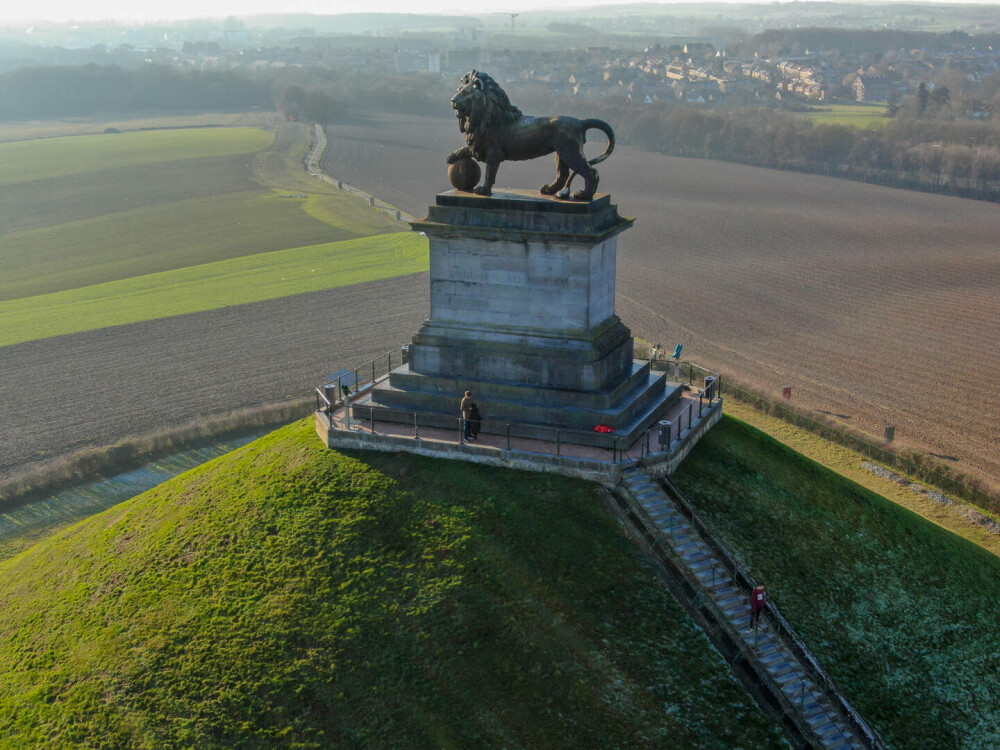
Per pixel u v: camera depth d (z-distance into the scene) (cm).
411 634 3634
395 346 9194
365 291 11319
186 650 3675
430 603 3722
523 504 4069
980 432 7044
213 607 3828
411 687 3488
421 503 4128
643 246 13725
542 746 3325
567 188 4356
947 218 15400
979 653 4006
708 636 3688
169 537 4262
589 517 4031
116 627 3847
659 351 8394
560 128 4203
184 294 11512
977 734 3684
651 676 3525
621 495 4094
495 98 4269
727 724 3428
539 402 4397
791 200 17162
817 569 4131
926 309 10425
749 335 9531
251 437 7075
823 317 10169
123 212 17238
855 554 4288
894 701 3709
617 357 4500
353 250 13625
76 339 9719
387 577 3841
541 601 3716
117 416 7581
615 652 3581
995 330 9631
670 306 10606
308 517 4153
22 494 6238
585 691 3466
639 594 3778
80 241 15150
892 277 11825
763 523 4253
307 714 3438
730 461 4566
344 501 4200
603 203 4319
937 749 3588
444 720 3397
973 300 10756
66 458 6719
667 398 4759
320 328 9862
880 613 4044
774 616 3825
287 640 3656
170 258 13688
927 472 6006
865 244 13662
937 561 4416
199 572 4009
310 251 13662
